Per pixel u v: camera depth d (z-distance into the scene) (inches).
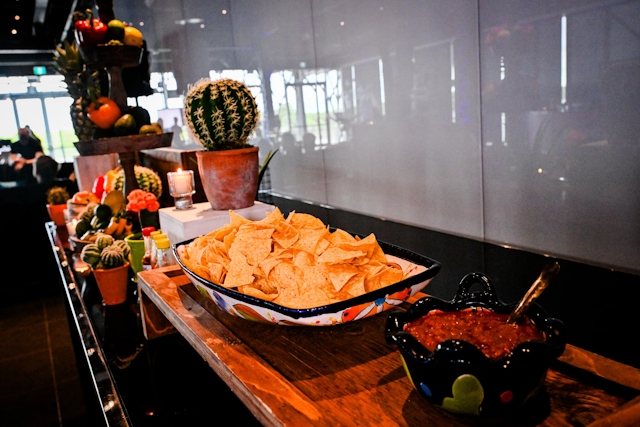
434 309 24.5
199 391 37.0
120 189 84.4
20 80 179.9
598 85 50.4
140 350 44.9
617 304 42.4
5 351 118.8
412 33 72.9
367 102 85.7
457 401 19.7
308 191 110.8
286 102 112.7
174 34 142.3
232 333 31.3
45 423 87.0
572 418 20.6
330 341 29.7
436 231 75.2
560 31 52.9
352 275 29.0
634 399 20.1
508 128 61.0
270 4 111.0
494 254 60.9
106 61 75.2
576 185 54.7
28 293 164.6
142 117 80.4
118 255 56.0
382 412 21.9
